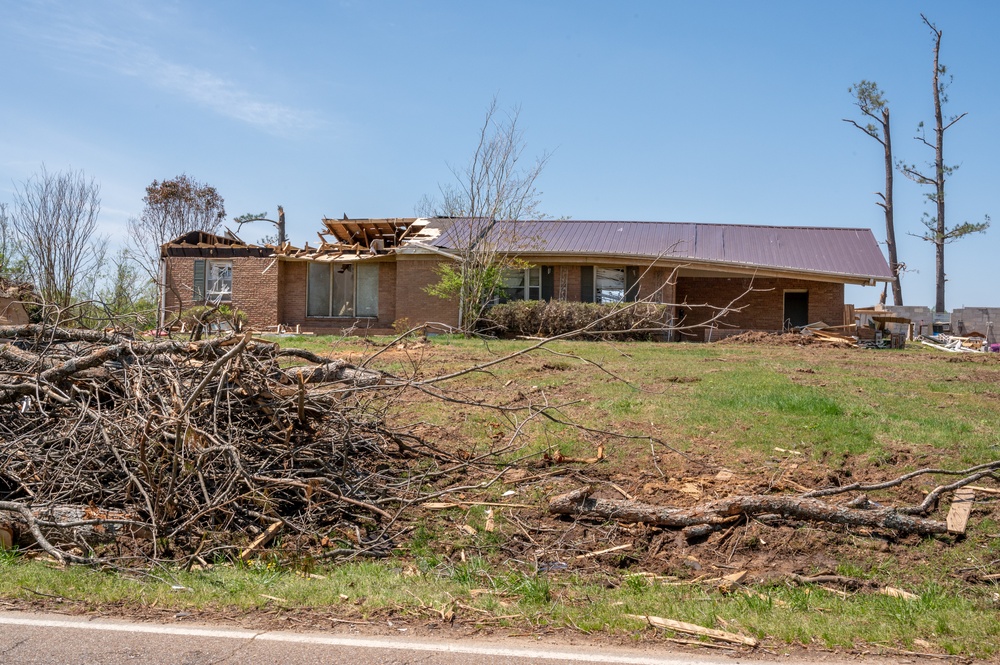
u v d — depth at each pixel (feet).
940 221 126.82
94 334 30.07
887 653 15.33
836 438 27.20
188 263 87.61
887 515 22.20
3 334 29.86
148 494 22.91
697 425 28.89
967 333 100.73
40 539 20.80
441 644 15.35
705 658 14.90
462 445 28.40
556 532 23.02
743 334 69.92
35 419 26.45
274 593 18.10
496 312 75.05
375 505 24.35
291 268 87.25
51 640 15.17
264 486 24.13
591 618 16.76
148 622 16.33
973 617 17.12
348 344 54.49
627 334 72.90
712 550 22.02
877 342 73.56
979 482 24.22
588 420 30.14
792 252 86.89
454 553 22.35
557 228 89.81
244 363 26.21
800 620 16.88
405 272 81.82
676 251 82.89
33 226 71.46
